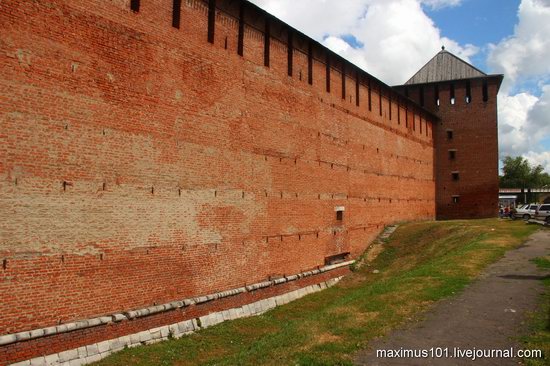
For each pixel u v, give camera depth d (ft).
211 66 57.31
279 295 67.21
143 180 47.93
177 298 50.96
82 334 41.47
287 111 71.46
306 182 75.66
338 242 85.56
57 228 40.27
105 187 44.29
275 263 67.15
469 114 139.95
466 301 43.47
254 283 62.59
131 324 45.75
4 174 37.09
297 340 36.22
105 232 44.04
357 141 94.27
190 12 55.06
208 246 55.26
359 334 36.11
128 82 47.21
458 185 139.44
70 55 42.24
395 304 44.39
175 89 52.24
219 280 56.70
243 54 62.64
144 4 49.55
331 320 41.09
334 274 83.25
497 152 136.67
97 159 43.80
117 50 46.39
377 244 100.63
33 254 38.52
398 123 116.06
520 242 78.33
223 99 58.75
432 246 93.09
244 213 61.26
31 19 39.52
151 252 48.29
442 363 29.40
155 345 46.65
